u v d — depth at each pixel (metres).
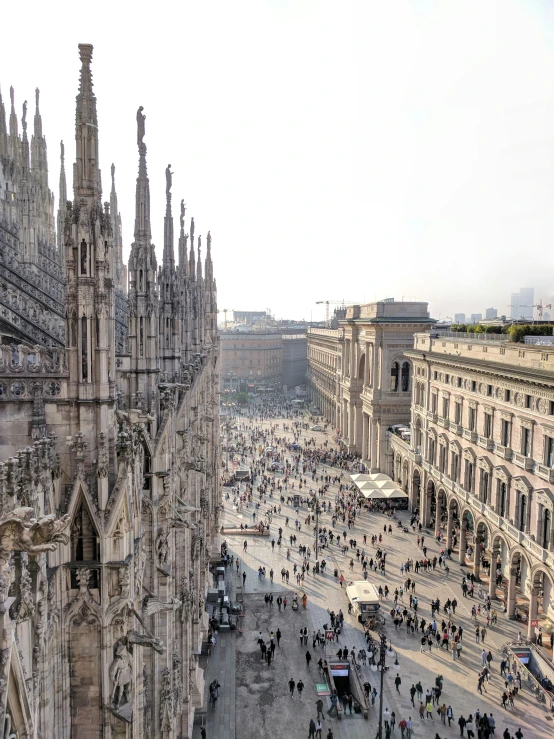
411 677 41.50
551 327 62.19
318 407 175.88
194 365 39.72
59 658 15.51
